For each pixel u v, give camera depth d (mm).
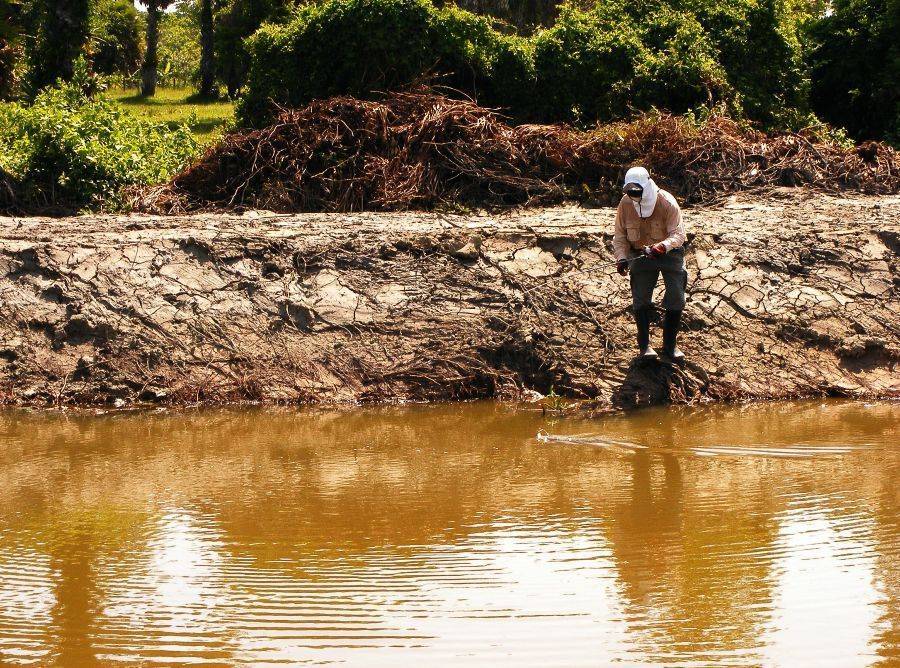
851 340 10852
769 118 19688
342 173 15852
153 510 6789
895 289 11555
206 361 10656
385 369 10641
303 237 11977
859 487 7098
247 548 5992
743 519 6414
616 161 15844
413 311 11164
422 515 6613
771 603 5062
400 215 14414
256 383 10492
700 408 9992
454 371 10609
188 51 68750
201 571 5617
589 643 4641
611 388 10297
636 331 10938
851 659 4453
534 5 29609
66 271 11312
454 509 6734
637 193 9875
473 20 19406
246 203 15953
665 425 9234
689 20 20125
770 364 10648
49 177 16203
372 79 19281
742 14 20453
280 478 7578
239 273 11453
